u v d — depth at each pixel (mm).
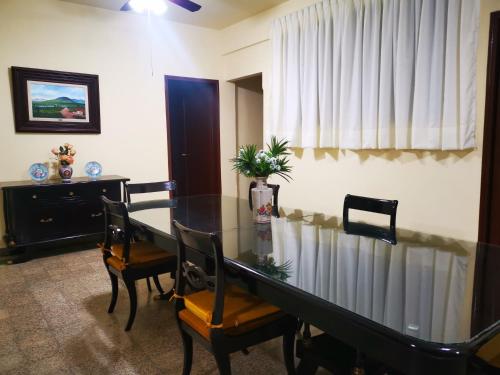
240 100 5742
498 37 2717
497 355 1194
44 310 2641
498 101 2768
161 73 4922
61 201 3828
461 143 2898
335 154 3963
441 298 1228
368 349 1079
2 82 3887
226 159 5672
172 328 2389
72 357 2072
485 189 2852
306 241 1922
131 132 4746
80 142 4387
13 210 3588
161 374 1920
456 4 2865
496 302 1193
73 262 3680
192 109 5477
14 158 3998
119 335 2303
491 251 1764
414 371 960
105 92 4516
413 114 3184
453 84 2922
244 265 1542
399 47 3225
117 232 2434
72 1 4191
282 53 4355
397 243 1895
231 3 4371
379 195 3592
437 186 3150
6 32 3871
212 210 2795
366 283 1353
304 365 1693
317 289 1295
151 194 4965
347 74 3674
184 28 5070
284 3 4340
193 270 1640
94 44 4402
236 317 1607
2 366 1994
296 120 4262
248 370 1958
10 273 3377
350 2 3588
